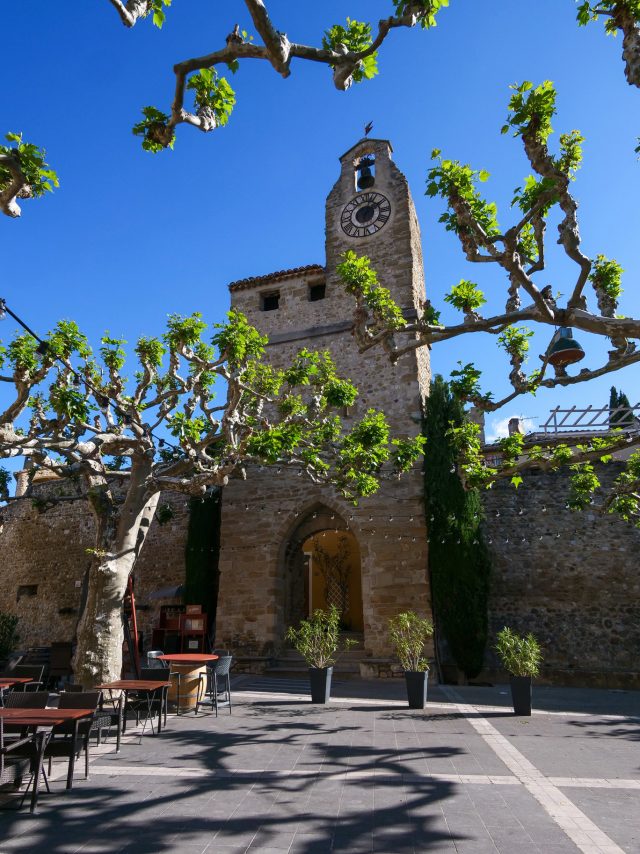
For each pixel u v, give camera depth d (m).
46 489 23.23
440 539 15.02
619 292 8.75
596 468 15.79
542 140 6.06
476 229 6.56
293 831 4.37
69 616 20.61
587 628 14.53
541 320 6.23
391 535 15.56
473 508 15.20
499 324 6.54
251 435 10.53
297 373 12.91
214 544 18.00
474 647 14.12
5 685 7.48
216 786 5.47
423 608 14.73
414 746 7.09
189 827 4.46
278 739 7.48
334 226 19.83
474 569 14.69
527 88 6.05
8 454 9.21
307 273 19.41
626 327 5.68
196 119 5.05
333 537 21.48
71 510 22.12
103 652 9.12
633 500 12.24
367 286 8.38
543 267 6.98
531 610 15.07
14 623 16.72
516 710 9.48
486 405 9.66
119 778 5.76
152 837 4.27
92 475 10.44
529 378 9.65
